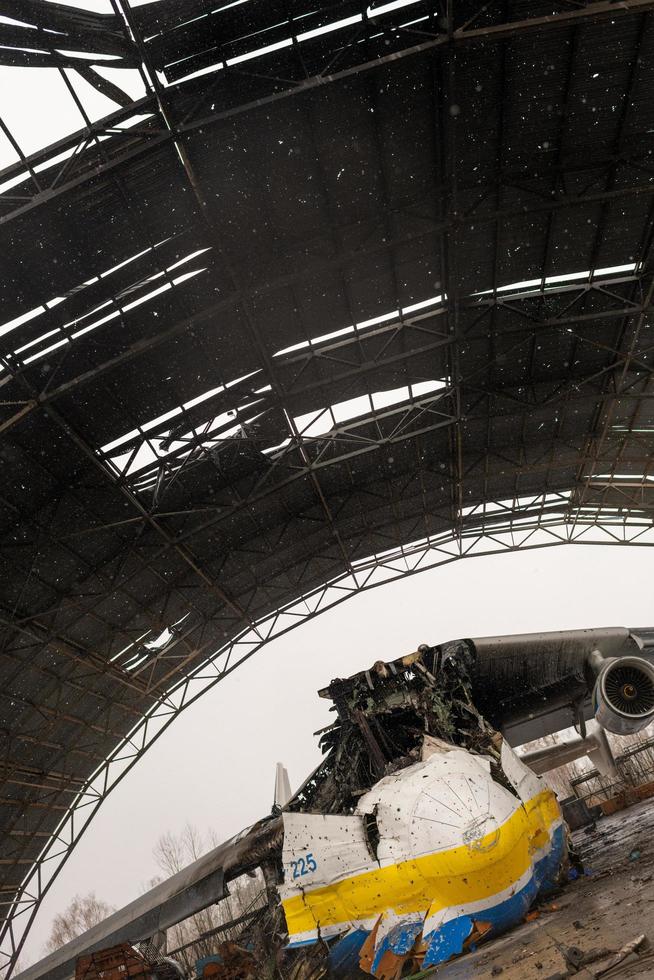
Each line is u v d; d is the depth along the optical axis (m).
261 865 10.04
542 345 21.19
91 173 14.02
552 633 9.24
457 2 13.76
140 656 27.34
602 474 28.02
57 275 15.79
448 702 8.49
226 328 18.17
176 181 15.07
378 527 27.95
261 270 17.11
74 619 22.50
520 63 14.25
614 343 21.36
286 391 20.34
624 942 4.37
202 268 16.81
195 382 19.22
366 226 16.86
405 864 6.64
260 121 14.48
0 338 16.27
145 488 21.33
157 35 13.56
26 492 19.05
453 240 16.89
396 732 8.70
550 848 7.51
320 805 8.95
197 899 10.21
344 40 14.16
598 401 23.47
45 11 12.69
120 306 16.69
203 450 20.75
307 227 16.70
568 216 17.41
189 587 25.56
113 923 12.17
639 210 17.45
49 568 21.25
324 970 8.23
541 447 25.70
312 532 26.50
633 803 20.22
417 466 25.31
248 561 26.19
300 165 15.43
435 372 21.67
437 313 19.11
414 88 14.56
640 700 8.30
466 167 16.19
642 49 14.12
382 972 6.70
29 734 24.94
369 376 21.22
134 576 23.02
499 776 7.50
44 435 18.22
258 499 22.50
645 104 15.22
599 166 16.31
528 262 18.58
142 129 14.10
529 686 9.86
